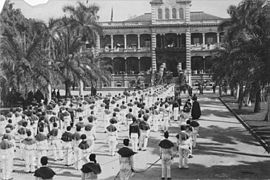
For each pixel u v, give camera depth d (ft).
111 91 222.69
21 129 69.36
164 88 184.03
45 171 42.91
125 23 269.03
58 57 150.71
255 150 74.54
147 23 268.00
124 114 104.22
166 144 54.39
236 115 121.60
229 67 111.96
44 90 128.88
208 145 79.10
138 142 75.15
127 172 48.67
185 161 61.31
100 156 69.97
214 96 203.00
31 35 136.67
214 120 115.85
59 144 66.90
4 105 123.44
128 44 275.39
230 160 66.69
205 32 260.01
